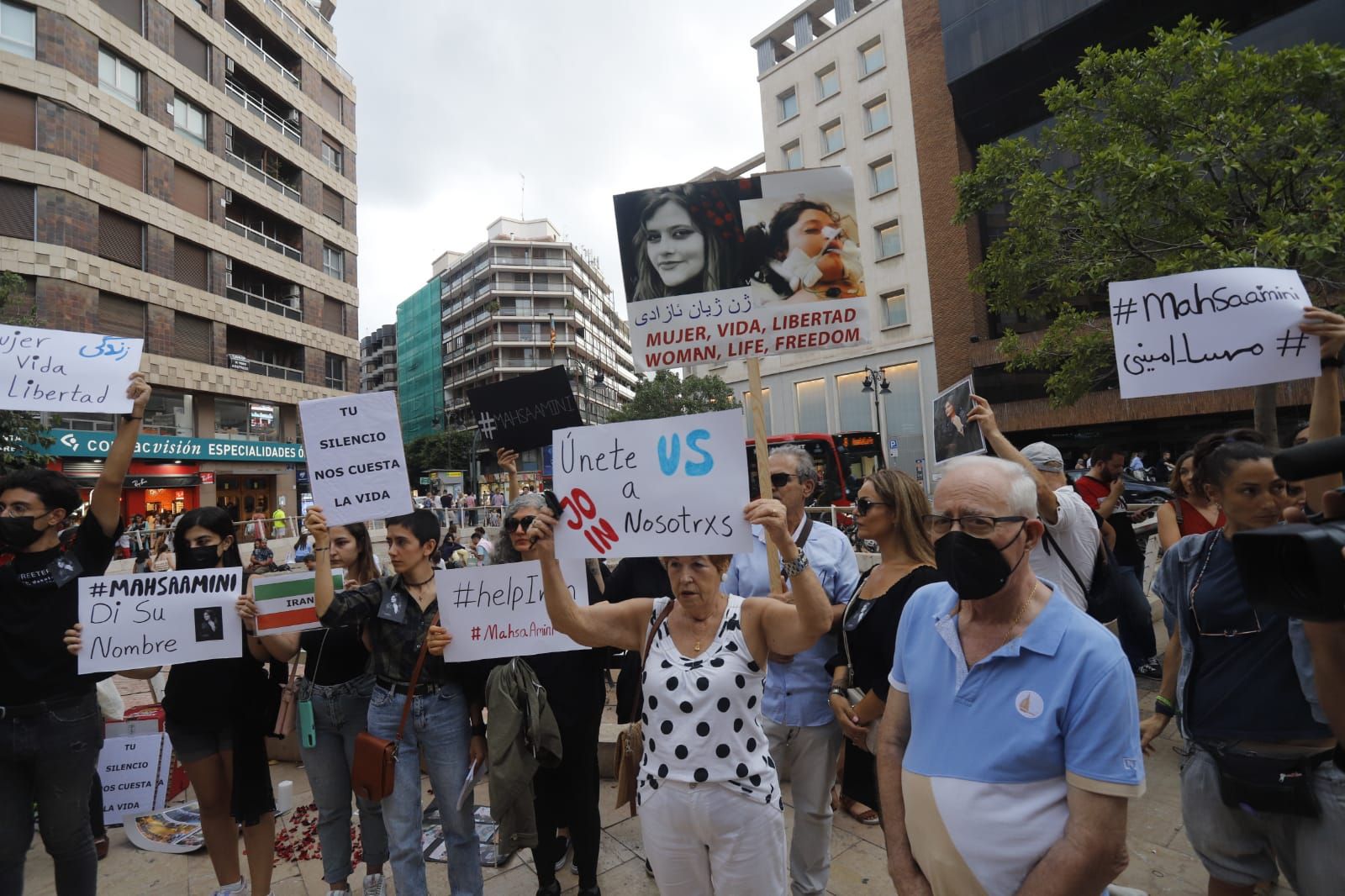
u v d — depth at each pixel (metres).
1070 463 20.89
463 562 10.70
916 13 23.86
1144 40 17.97
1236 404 17.42
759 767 1.92
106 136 20.69
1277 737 1.88
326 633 3.05
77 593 2.70
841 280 2.61
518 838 2.72
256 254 25.88
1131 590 4.28
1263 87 7.25
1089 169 8.49
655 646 2.07
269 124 27.02
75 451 20.19
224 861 3.07
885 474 2.52
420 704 2.77
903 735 1.70
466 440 56.72
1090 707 1.31
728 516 1.98
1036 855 1.33
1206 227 7.77
